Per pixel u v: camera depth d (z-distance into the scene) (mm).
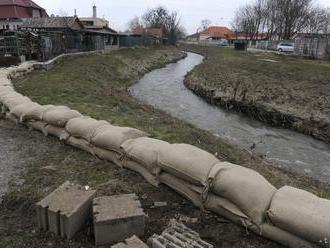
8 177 5090
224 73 23281
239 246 3648
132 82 21500
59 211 3660
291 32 63000
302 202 3529
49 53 21625
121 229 3590
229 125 12609
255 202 3723
